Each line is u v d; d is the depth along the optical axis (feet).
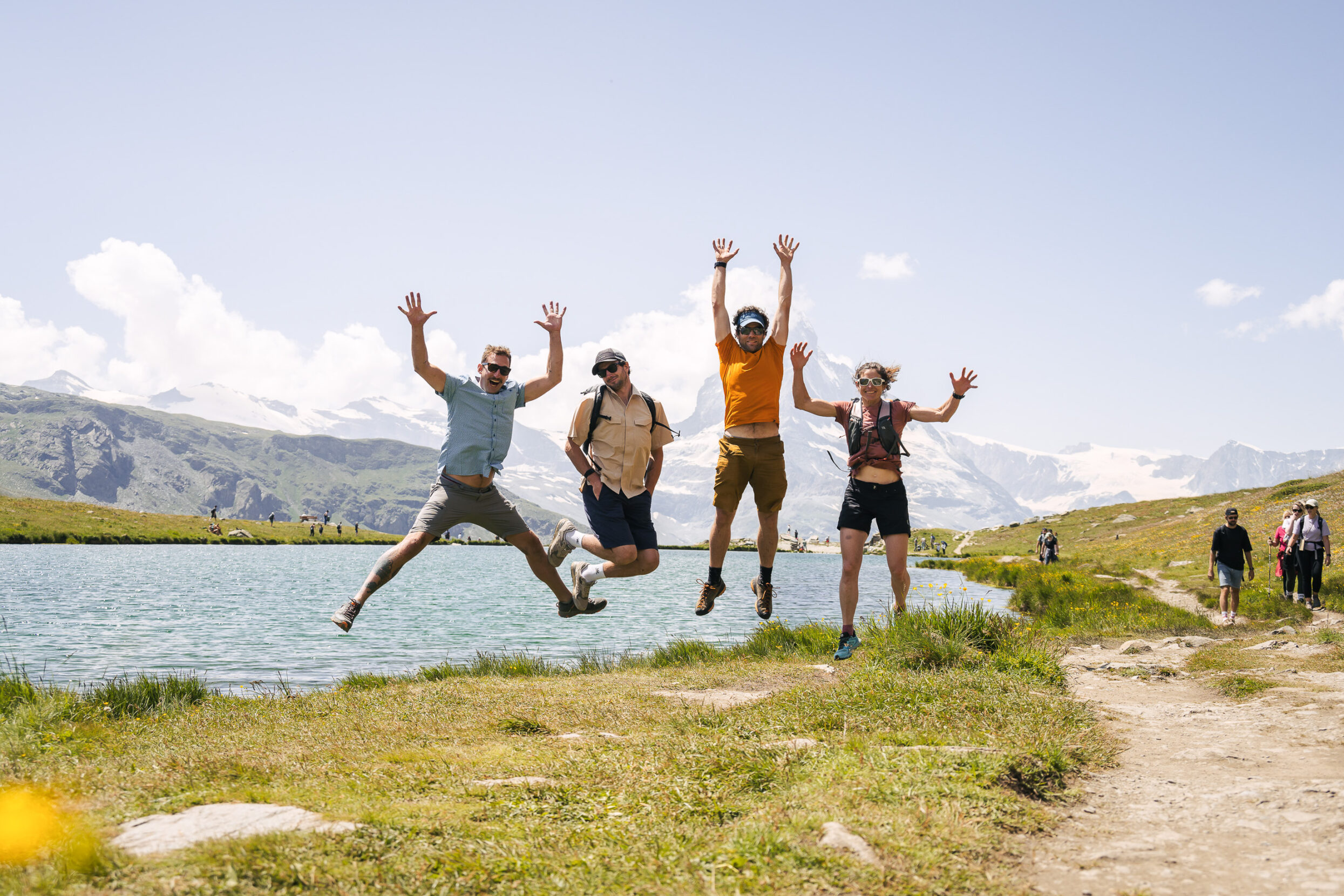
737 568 215.92
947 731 17.79
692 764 15.34
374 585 21.86
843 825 11.03
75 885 9.12
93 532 333.21
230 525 434.30
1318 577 56.39
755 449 26.12
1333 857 10.29
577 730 22.43
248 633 71.31
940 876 9.67
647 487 25.13
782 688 28.84
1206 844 11.00
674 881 9.53
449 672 39.65
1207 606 66.95
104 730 23.07
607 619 87.25
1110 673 31.07
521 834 11.39
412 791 14.34
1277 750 16.53
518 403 24.12
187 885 9.11
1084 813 12.50
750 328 26.03
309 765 16.74
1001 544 302.25
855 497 30.22
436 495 23.24
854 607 31.01
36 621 80.18
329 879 9.44
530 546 24.59
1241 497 213.87
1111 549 187.73
